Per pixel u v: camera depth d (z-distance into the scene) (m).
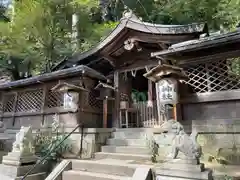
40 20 10.57
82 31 13.11
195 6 8.68
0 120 10.43
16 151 5.79
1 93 10.92
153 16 10.49
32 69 13.78
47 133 7.74
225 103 5.83
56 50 12.16
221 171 4.38
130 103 8.67
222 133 5.49
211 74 6.30
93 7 12.66
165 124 5.52
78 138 7.02
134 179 4.21
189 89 6.52
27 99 9.79
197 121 5.88
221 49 6.05
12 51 11.02
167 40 7.31
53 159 6.27
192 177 3.57
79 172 5.23
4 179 5.45
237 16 8.70
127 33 8.12
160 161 5.28
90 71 7.82
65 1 10.83
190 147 3.77
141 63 8.27
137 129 7.16
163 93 5.73
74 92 7.31
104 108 8.09
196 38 6.93
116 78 8.70
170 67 5.57
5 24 10.27
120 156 5.91
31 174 5.61
